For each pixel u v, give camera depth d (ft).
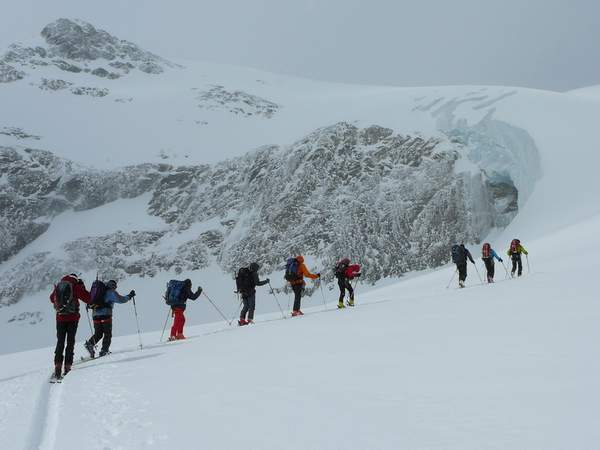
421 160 220.43
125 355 38.63
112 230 249.34
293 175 240.94
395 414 12.91
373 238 197.36
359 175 226.38
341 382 17.33
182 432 13.89
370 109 286.05
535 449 9.48
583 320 22.94
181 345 39.32
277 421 13.65
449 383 15.28
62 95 368.89
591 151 184.65
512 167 196.85
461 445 10.18
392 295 77.46
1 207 249.96
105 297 43.65
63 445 14.35
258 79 476.13
